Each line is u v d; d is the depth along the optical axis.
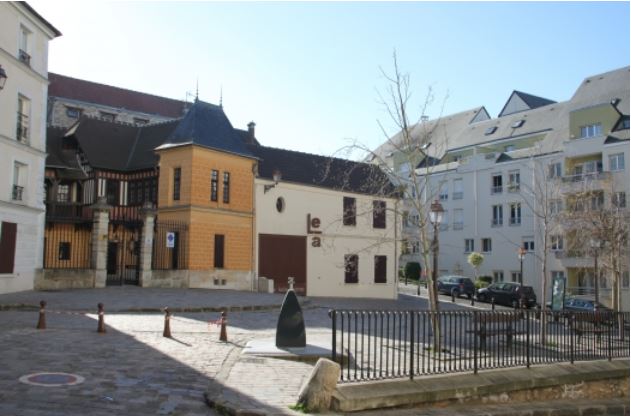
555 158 43.31
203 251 28.28
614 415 10.60
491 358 10.98
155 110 56.75
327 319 20.23
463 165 51.34
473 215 50.16
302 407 7.88
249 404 7.84
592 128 43.91
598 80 47.91
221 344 12.59
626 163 38.88
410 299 37.66
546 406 10.20
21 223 22.88
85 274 24.11
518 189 45.94
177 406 7.71
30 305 17.83
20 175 23.55
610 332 12.73
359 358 11.66
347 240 35.22
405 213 18.47
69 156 32.38
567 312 12.20
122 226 31.11
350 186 35.41
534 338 12.06
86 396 7.81
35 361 9.74
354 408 8.20
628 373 12.05
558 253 40.97
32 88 23.95
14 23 22.59
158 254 27.86
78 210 30.80
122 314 17.47
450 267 51.56
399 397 8.74
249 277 30.25
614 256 27.31
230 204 29.88
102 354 10.68
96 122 33.06
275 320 18.50
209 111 30.89
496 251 48.00
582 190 33.31
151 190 30.72
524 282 45.28
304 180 33.53
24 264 22.89
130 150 33.03
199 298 22.67
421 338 15.04
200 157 28.53
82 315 16.53
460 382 9.65
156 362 10.24
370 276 36.44
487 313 10.91
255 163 31.20
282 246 32.09
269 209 31.67
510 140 53.59
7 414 6.80
